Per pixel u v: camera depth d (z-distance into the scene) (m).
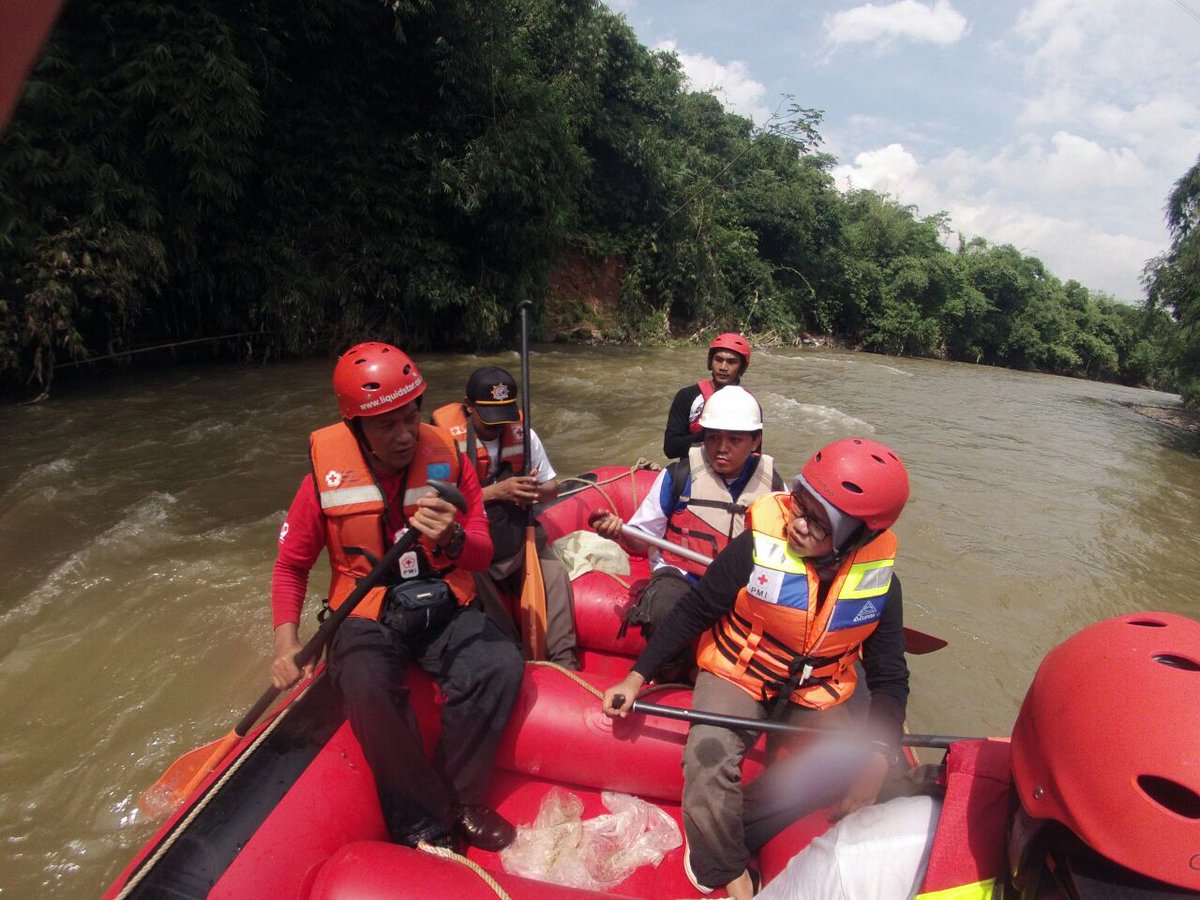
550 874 1.97
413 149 11.04
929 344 26.19
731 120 25.23
